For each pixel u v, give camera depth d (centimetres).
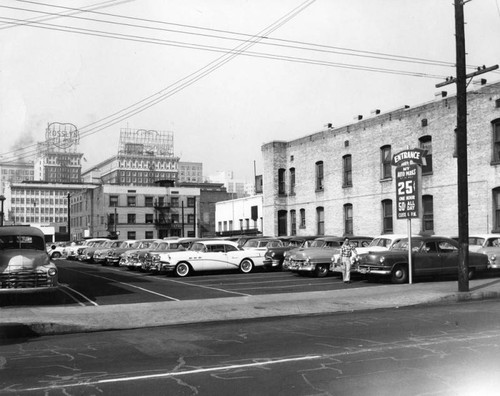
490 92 2577
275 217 4019
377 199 3181
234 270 2461
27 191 12000
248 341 930
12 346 927
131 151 14388
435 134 2847
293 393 595
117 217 7850
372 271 1897
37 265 1409
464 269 1603
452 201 2745
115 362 774
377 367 709
